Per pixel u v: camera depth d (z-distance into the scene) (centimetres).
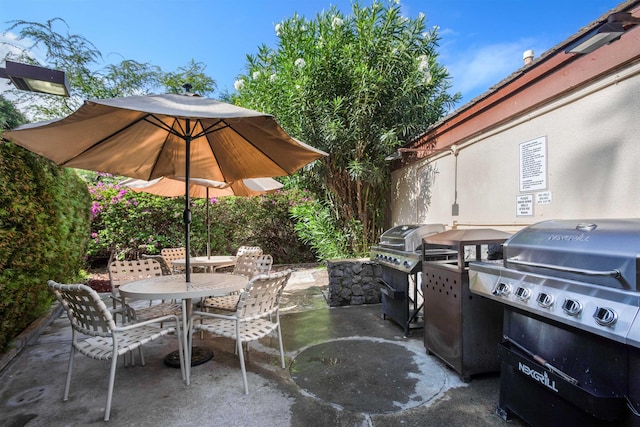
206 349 312
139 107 197
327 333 359
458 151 413
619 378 136
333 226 609
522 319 188
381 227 620
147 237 717
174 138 328
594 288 141
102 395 233
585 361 149
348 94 526
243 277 328
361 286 480
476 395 230
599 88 240
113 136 280
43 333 365
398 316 369
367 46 509
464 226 401
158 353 309
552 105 279
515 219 320
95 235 689
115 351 212
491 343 252
